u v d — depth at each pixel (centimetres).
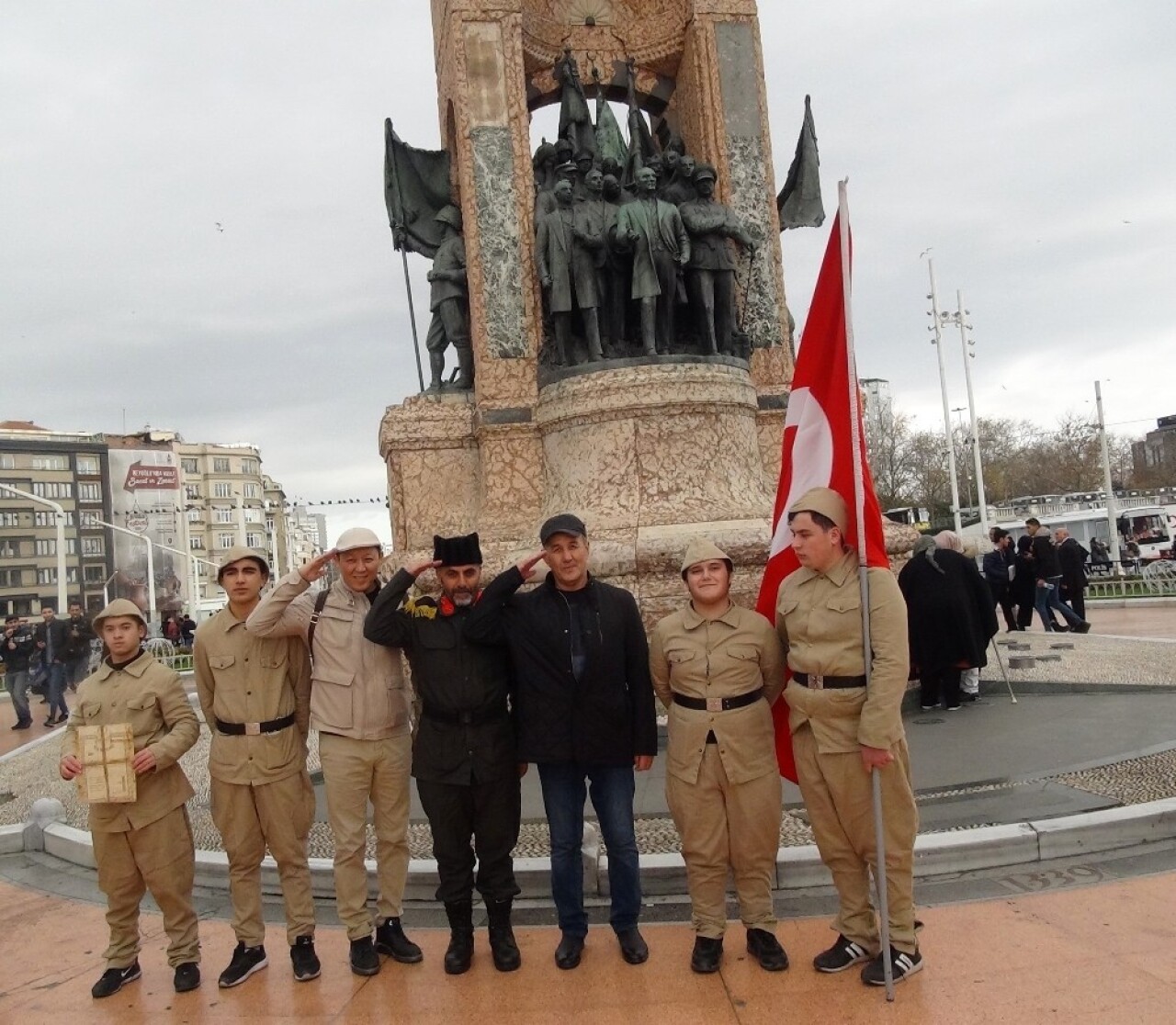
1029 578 1580
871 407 6975
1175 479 7412
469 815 436
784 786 677
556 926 476
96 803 424
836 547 416
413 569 442
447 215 1112
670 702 441
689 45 1166
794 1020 365
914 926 403
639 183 993
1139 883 467
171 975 453
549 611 434
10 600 8281
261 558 460
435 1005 400
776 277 1110
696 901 416
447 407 1054
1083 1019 349
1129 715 824
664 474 929
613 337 1024
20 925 535
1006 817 566
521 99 1060
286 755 445
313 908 449
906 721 868
